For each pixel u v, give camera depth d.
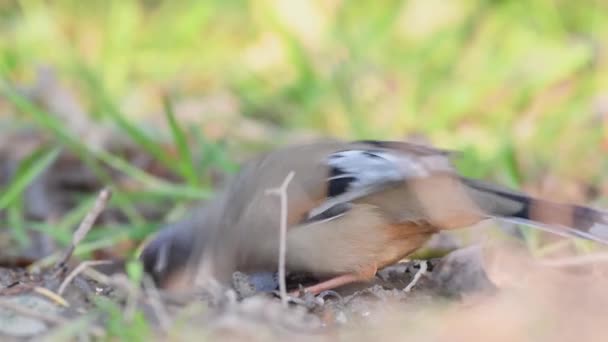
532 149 13.67
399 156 8.55
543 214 8.54
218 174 13.34
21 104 12.66
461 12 17.16
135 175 12.38
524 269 9.39
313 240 8.68
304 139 14.32
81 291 8.32
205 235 8.99
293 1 17.06
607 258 9.38
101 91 14.37
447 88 15.38
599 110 14.47
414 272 9.30
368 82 15.18
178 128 12.06
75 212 12.20
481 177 12.53
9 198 11.69
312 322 8.00
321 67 15.73
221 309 7.83
